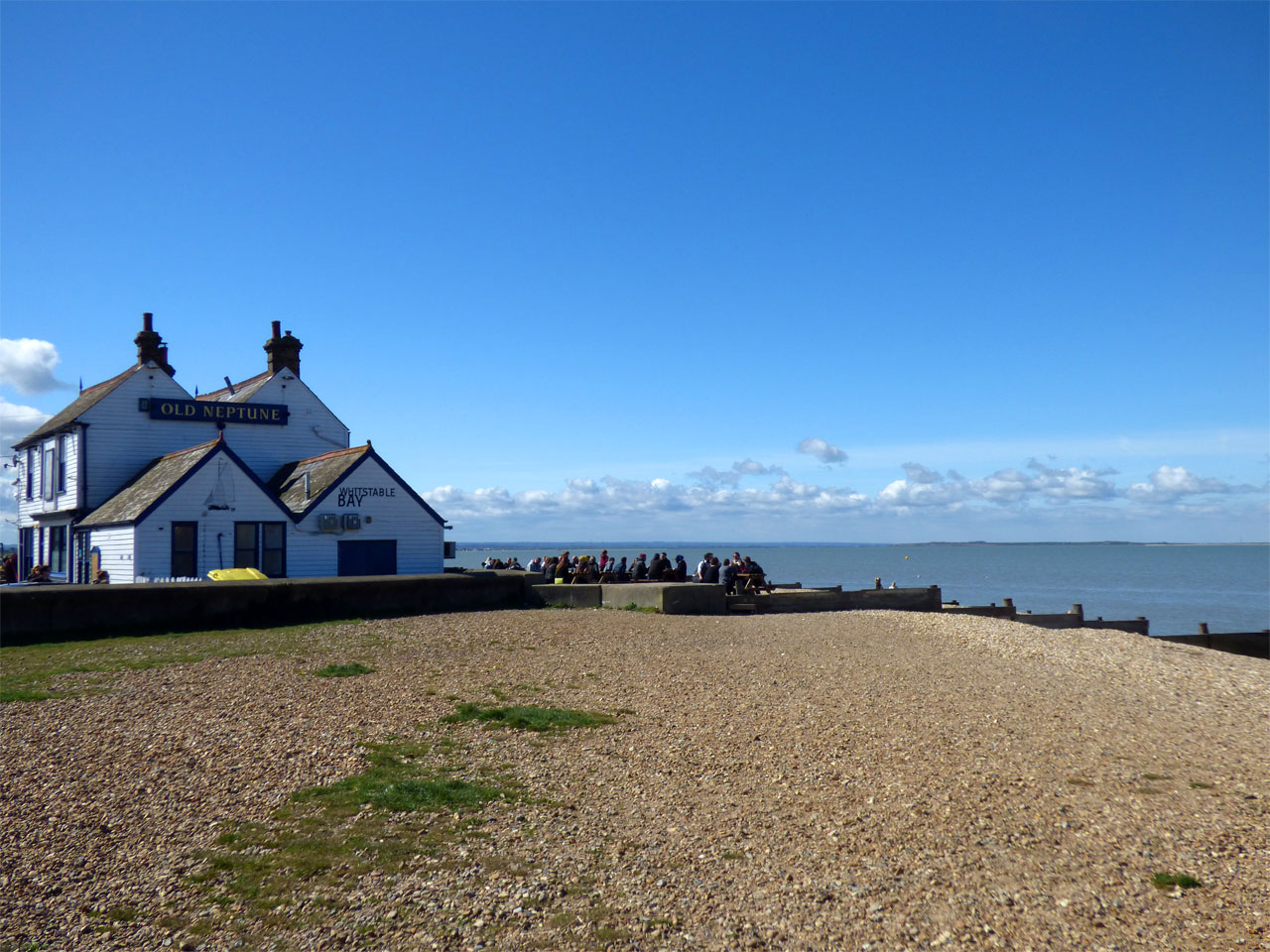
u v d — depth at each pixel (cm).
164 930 581
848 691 1409
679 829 791
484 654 1580
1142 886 706
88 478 3122
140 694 1191
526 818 798
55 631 1698
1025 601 7138
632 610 2336
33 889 632
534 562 3600
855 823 820
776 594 2617
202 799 812
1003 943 607
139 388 3234
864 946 597
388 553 2936
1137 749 1142
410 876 671
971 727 1207
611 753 1012
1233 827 845
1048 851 771
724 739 1092
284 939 574
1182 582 10506
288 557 2769
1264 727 1313
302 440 3556
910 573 13225
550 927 604
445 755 977
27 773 861
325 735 1028
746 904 650
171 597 1823
